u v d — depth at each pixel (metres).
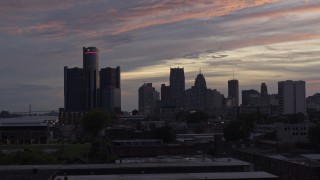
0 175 108.94
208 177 107.56
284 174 151.00
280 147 199.38
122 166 123.62
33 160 161.00
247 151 193.62
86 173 120.38
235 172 118.00
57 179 104.94
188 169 123.56
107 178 106.00
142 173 120.75
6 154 182.62
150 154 195.38
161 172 122.44
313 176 135.88
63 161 178.88
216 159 143.38
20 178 104.62
